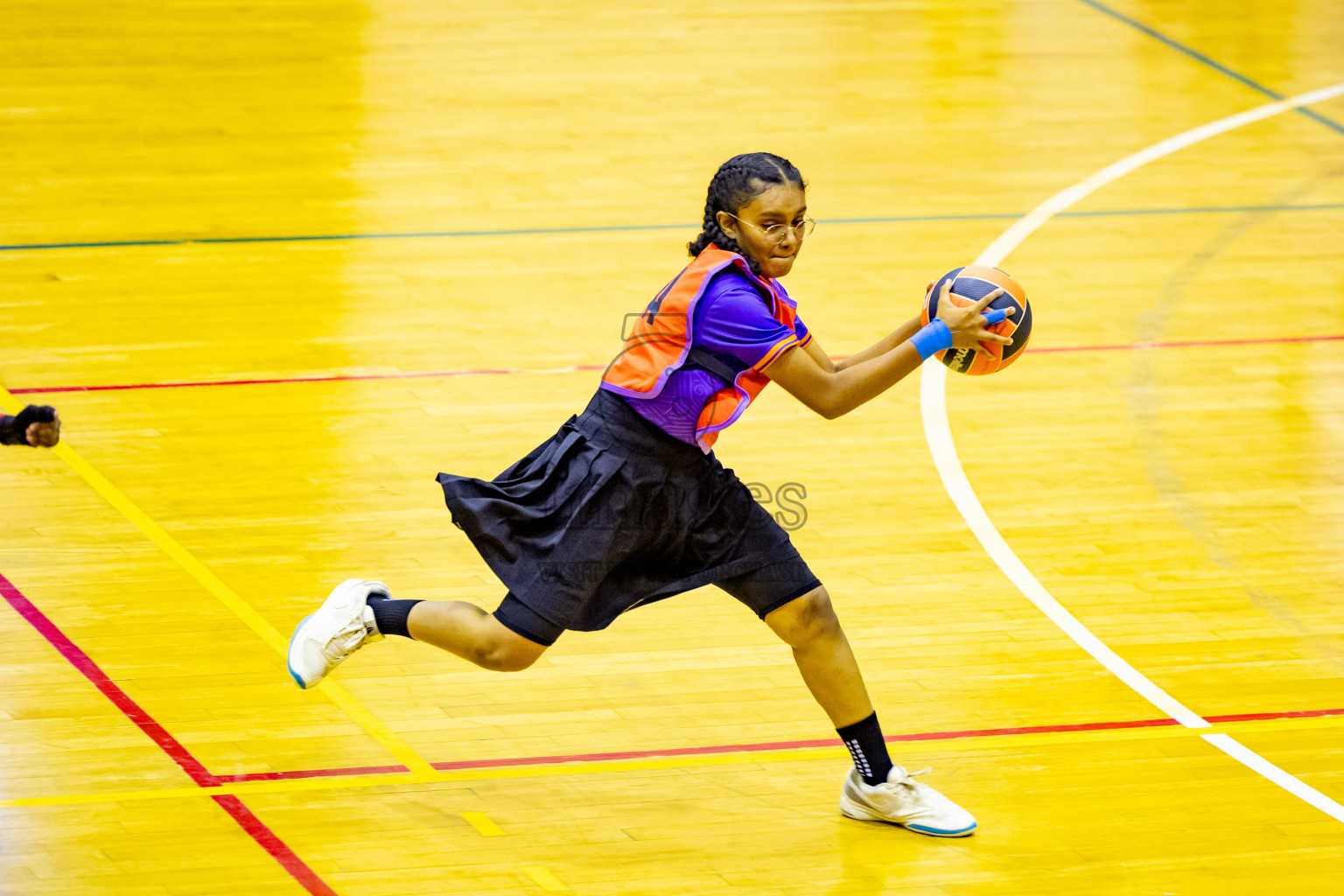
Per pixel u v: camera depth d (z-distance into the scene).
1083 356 24.88
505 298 26.27
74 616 16.97
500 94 36.66
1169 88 38.69
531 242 28.66
